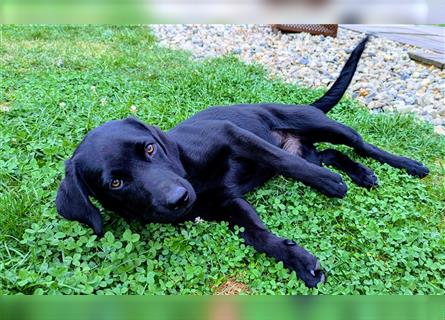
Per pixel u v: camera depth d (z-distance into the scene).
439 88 1.43
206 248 0.70
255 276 0.66
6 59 1.50
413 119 1.16
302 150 0.94
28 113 1.04
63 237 0.70
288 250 0.68
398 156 0.93
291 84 1.36
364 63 1.74
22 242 0.68
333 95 1.00
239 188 0.80
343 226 0.75
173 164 0.73
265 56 1.86
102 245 0.68
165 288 0.64
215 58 1.67
